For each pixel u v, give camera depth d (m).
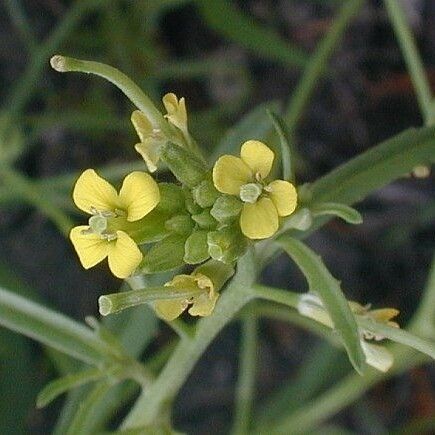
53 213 0.14
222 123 0.19
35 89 0.19
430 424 0.17
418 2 0.19
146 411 0.10
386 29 0.20
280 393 0.16
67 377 0.09
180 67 0.18
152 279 0.11
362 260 0.19
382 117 0.20
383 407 0.19
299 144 0.19
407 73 0.20
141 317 0.12
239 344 0.18
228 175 0.07
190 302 0.07
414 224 0.19
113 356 0.10
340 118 0.20
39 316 0.10
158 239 0.08
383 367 0.08
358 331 0.08
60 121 0.17
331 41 0.15
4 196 0.15
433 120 0.12
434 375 0.19
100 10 0.18
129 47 0.18
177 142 0.08
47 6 0.19
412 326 0.13
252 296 0.09
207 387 0.18
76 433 0.10
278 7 0.20
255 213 0.07
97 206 0.07
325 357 0.16
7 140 0.16
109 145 0.19
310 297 0.08
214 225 0.08
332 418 0.18
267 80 0.20
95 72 0.08
